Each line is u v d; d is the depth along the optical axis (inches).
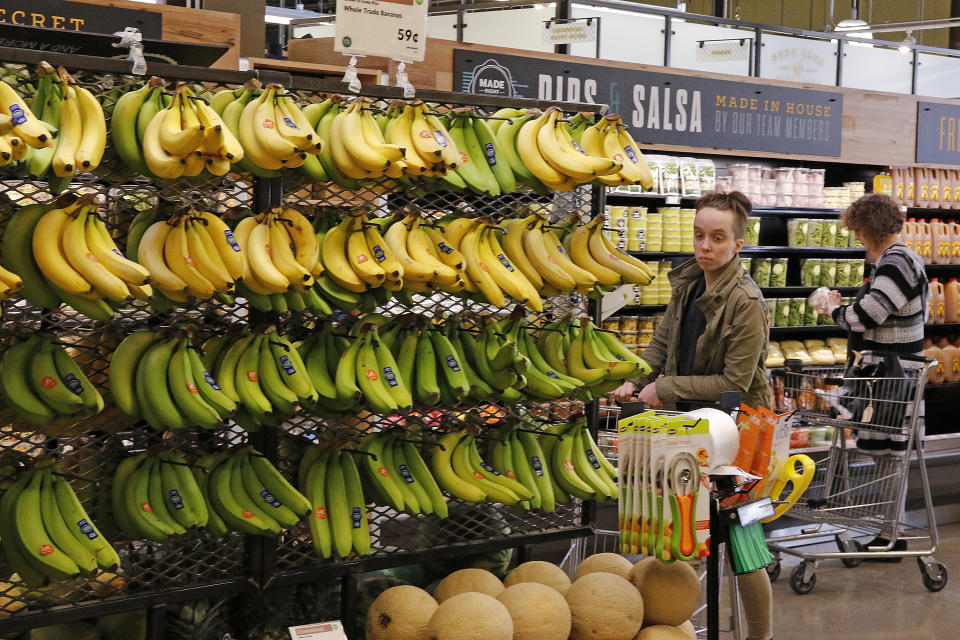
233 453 107.1
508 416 126.0
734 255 141.5
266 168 103.2
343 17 110.5
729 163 268.8
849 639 183.8
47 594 99.3
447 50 208.4
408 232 113.2
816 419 203.8
